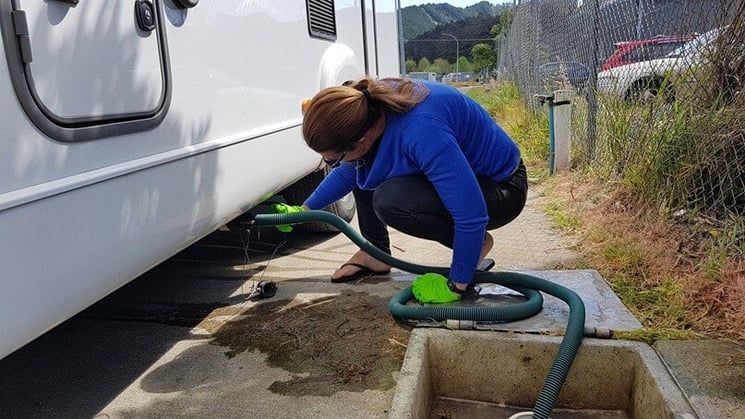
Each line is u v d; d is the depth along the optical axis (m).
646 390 1.67
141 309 2.43
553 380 1.62
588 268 2.52
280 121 2.41
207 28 1.83
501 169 2.13
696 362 1.69
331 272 2.79
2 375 1.94
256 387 1.81
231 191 1.96
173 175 1.63
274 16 2.35
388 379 1.82
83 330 2.25
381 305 2.33
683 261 2.39
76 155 1.28
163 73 1.59
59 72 1.23
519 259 2.73
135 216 1.47
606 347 1.79
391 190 2.05
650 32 3.29
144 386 1.84
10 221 1.11
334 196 2.36
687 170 2.71
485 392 1.93
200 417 1.68
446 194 1.85
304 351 2.01
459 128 1.94
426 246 3.20
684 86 2.90
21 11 1.13
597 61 4.09
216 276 2.81
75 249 1.28
